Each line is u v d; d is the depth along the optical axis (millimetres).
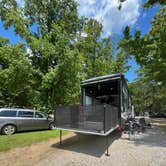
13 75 15500
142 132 12047
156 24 12398
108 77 9156
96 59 20031
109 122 6938
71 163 5562
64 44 16312
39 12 19750
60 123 7805
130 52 13898
